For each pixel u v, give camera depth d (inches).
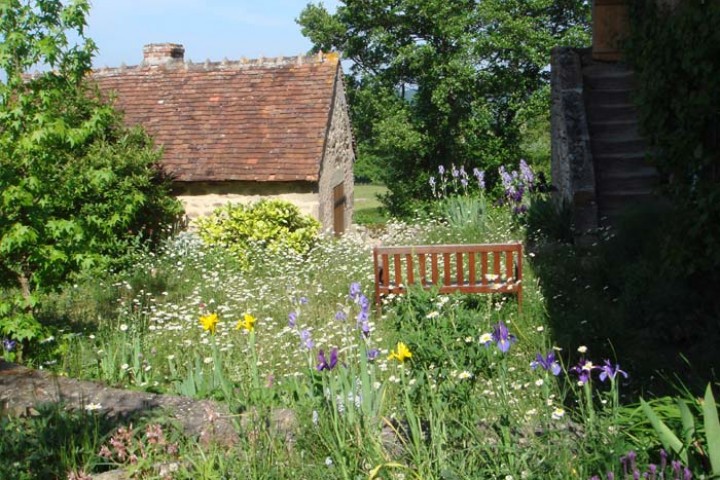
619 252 356.8
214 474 146.0
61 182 312.2
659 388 217.8
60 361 287.1
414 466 142.7
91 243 322.3
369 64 1152.8
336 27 1127.6
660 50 300.2
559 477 130.0
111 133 572.1
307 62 695.1
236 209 549.0
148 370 256.7
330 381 168.7
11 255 307.6
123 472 152.9
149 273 469.1
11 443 159.8
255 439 155.1
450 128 1066.7
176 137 649.0
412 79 1115.9
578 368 162.6
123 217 505.7
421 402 181.0
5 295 316.8
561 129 512.7
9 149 288.2
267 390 204.4
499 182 1045.8
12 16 284.2
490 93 1052.5
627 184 466.9
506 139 1072.2
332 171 684.7
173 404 189.2
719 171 274.8
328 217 669.9
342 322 299.3
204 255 503.5
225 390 200.1
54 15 290.0
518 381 207.9
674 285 276.2
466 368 207.0
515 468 133.8
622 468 132.6
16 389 201.6
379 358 251.1
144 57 740.7
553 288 341.1
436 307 265.0
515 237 485.1
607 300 314.7
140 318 354.9
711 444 128.1
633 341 260.1
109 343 276.5
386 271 353.7
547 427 144.0
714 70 273.4
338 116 711.7
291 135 634.8
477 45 975.6
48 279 311.7
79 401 192.9
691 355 242.7
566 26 1058.1
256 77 692.1
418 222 602.5
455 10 1024.9
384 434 165.0
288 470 146.9
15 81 285.4
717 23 265.6
